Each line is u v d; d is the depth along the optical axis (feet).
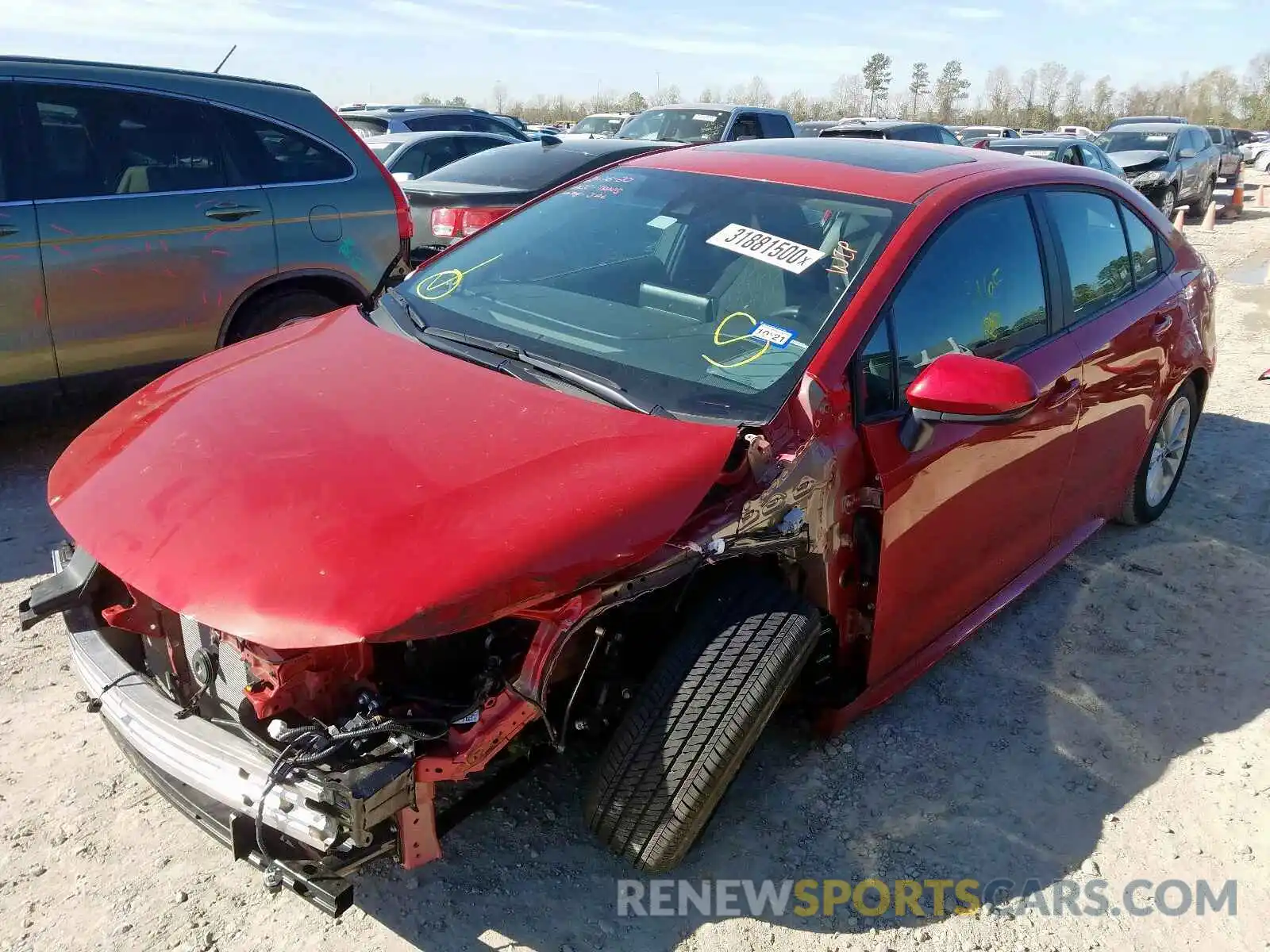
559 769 9.41
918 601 9.89
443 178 25.36
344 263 18.63
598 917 7.92
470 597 6.43
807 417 8.43
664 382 8.73
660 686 7.82
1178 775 10.06
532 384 8.71
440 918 7.80
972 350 10.25
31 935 7.47
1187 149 60.95
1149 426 14.17
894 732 10.43
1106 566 14.35
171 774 6.91
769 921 8.00
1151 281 14.20
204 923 7.67
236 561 6.69
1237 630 12.86
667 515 7.32
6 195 14.89
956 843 8.98
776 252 9.93
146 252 16.14
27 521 14.40
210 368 9.64
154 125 16.42
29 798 8.86
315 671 6.79
